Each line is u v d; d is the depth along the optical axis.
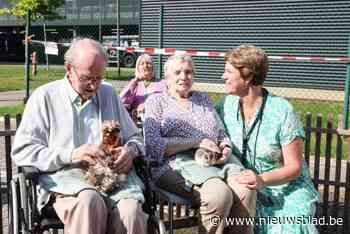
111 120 3.23
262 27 15.27
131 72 22.19
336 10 14.05
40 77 19.70
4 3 27.69
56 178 3.05
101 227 2.88
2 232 4.31
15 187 2.97
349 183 4.61
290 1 14.70
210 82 16.02
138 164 3.30
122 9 25.75
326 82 14.35
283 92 14.83
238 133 3.57
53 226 2.99
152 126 3.55
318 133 4.60
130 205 2.91
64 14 27.64
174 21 16.67
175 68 3.60
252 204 3.25
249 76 3.43
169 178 3.45
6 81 18.34
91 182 3.00
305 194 3.42
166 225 4.09
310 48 14.56
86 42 3.12
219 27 15.95
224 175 3.35
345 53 14.07
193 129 3.56
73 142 3.17
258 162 3.49
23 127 3.13
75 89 3.20
